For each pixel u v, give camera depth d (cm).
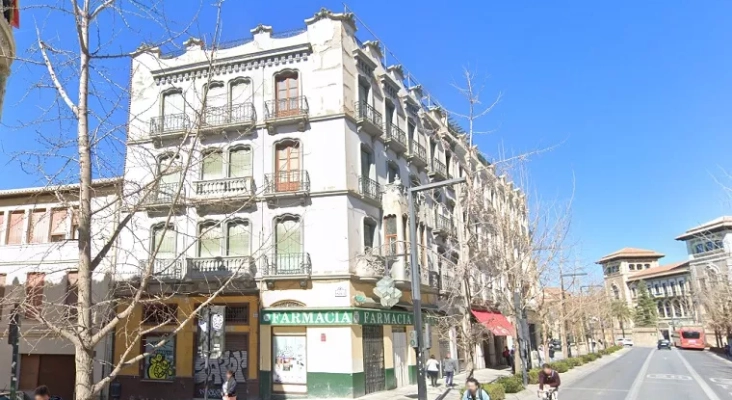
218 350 1330
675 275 10719
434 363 2639
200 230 2411
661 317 11350
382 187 2673
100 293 2270
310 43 2498
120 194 943
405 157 3034
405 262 2577
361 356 2227
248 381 2222
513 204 3294
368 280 2341
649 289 11869
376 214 2586
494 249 2842
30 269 2484
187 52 2625
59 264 2453
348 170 2384
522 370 2469
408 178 3050
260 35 2578
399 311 2597
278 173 2417
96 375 2359
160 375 2322
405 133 3044
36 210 2567
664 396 2348
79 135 852
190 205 1789
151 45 913
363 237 2434
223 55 2575
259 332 2250
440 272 3148
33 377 2478
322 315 2205
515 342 2764
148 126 2508
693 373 3700
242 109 2488
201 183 2419
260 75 2538
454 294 2472
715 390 2597
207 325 1344
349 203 2352
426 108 3566
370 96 2708
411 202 1786
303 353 2214
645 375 3522
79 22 852
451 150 3709
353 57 2591
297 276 2262
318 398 2144
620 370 4016
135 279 2277
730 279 3512
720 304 5441
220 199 2058
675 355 6712
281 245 2359
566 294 4691
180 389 2275
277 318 2239
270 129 2452
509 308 2928
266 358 2219
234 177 2428
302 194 2342
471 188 2236
